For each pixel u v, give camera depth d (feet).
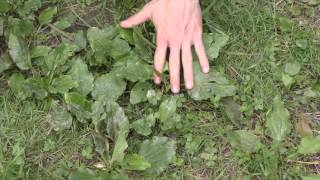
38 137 2.44
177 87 2.44
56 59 2.51
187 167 2.41
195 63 2.51
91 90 2.46
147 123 2.41
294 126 2.53
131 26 2.51
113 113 2.39
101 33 2.56
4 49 2.63
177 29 2.44
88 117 2.41
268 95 2.58
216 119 2.51
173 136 2.44
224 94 2.46
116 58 2.52
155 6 2.48
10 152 2.40
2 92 2.54
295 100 2.58
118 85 2.47
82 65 2.49
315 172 2.44
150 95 2.46
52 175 2.35
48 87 2.46
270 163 2.36
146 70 2.47
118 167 2.35
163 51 2.45
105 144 2.39
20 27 2.59
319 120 2.56
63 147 2.43
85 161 2.41
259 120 2.53
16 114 2.47
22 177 2.31
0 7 2.61
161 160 2.32
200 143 2.45
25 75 2.58
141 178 2.36
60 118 2.42
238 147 2.41
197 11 2.48
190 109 2.53
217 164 2.43
